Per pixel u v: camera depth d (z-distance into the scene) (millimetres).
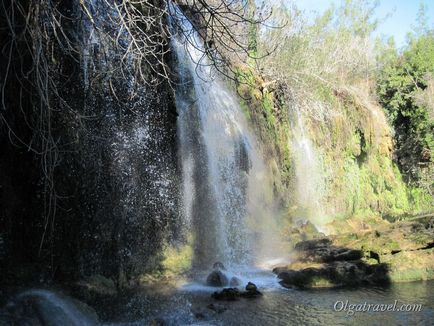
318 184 17094
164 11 5930
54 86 5520
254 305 7188
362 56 25109
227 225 11336
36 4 5070
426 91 21656
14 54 5793
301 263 9398
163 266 8859
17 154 6727
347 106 20172
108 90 7762
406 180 21891
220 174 11609
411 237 9812
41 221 6984
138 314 6688
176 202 9711
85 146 7430
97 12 6035
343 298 7559
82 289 6980
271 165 14406
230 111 12859
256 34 15102
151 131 9047
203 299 7484
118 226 8180
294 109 17141
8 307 5711
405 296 7633
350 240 10539
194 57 11141
